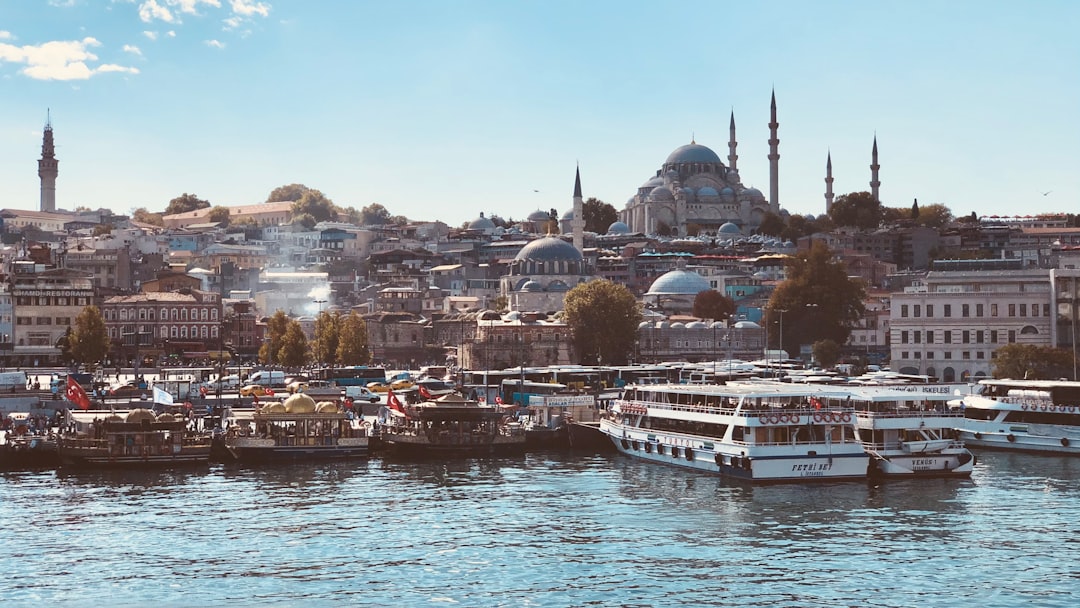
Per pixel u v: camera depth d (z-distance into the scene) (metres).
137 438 124.50
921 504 104.50
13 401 157.00
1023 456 134.25
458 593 76.25
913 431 123.81
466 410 136.62
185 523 95.81
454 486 114.12
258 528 94.06
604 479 118.62
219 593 76.31
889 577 79.94
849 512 101.12
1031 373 184.25
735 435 119.25
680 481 117.25
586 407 155.00
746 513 100.62
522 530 93.81
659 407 131.88
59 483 114.12
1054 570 81.62
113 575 80.25
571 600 74.69
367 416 165.88
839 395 121.38
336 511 101.06
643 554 86.12
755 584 78.25
